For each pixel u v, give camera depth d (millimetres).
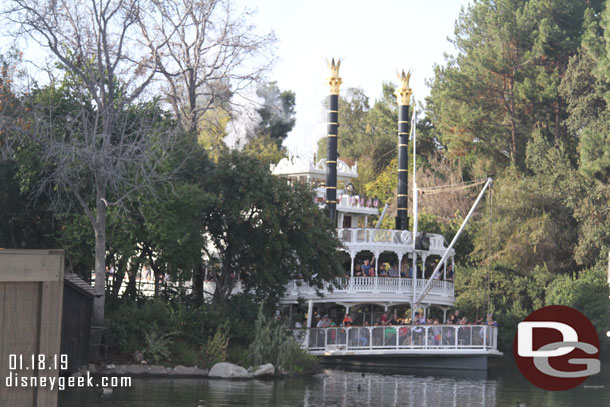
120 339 29188
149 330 30000
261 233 34188
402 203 47938
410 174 69938
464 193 66375
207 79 41344
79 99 31094
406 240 42781
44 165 30016
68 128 29188
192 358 29938
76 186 28734
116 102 29953
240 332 32375
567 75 60312
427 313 45625
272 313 36500
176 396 22844
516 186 57625
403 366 38406
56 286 5375
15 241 34969
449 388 29984
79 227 32125
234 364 30031
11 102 30047
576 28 66250
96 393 22750
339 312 44094
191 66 40281
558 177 58844
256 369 30062
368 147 81000
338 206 45531
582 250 54906
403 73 48438
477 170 67500
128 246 31781
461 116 66188
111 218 31141
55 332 5363
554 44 64562
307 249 34906
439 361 38250
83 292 26094
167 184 31594
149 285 43281
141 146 29594
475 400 26266
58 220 34906
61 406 20109
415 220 43281
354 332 37750
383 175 74188
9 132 31375
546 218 55562
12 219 34562
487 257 54625
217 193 34094
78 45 27984
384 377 33406
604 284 49594
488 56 65562
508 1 68250
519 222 56125
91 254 33750
